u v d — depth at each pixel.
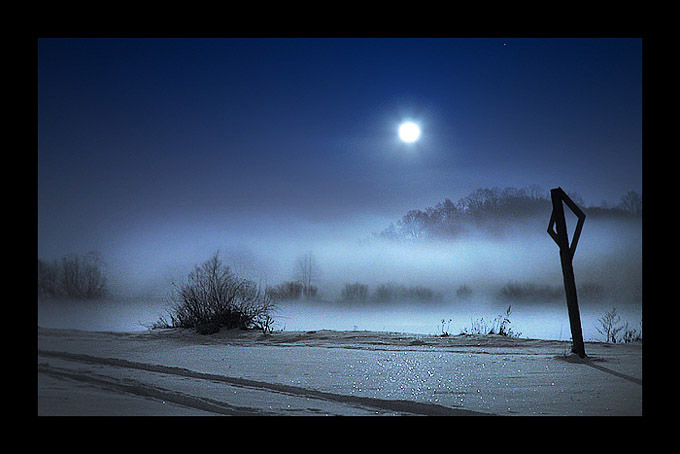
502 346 12.31
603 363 9.62
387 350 11.92
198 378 9.09
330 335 14.23
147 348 12.45
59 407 7.38
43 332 14.72
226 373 9.31
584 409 6.87
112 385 8.65
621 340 13.46
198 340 13.88
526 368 9.37
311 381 8.59
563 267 10.48
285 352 11.76
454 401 7.23
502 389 7.87
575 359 9.98
